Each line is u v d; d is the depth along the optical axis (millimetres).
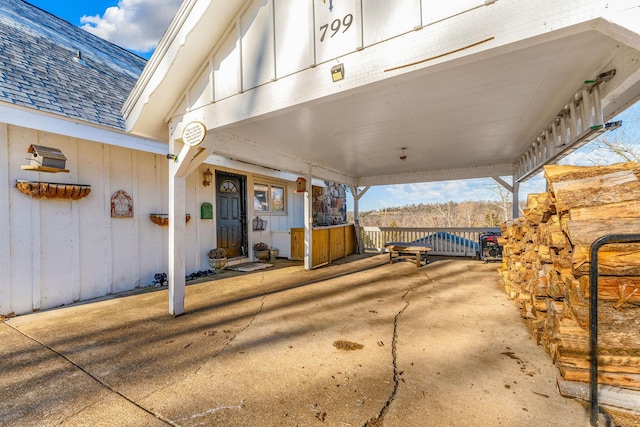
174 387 2051
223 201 7031
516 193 7059
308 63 2527
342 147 5293
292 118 3697
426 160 6660
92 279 4461
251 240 7742
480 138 4820
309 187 6664
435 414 1723
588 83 2738
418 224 21688
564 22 1599
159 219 5254
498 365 2291
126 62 7508
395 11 2102
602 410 1687
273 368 2291
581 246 1842
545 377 2111
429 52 1985
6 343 2811
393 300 4145
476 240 8625
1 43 4145
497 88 2939
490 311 3613
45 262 3951
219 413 1769
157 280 5207
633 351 1721
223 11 2850
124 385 2082
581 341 1887
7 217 3627
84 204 4383
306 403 1847
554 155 3926
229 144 4301
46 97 3838
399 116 3680
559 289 2266
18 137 3736
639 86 2645
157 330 3111
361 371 2225
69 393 1990
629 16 1449
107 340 2863
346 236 9008
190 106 3439
